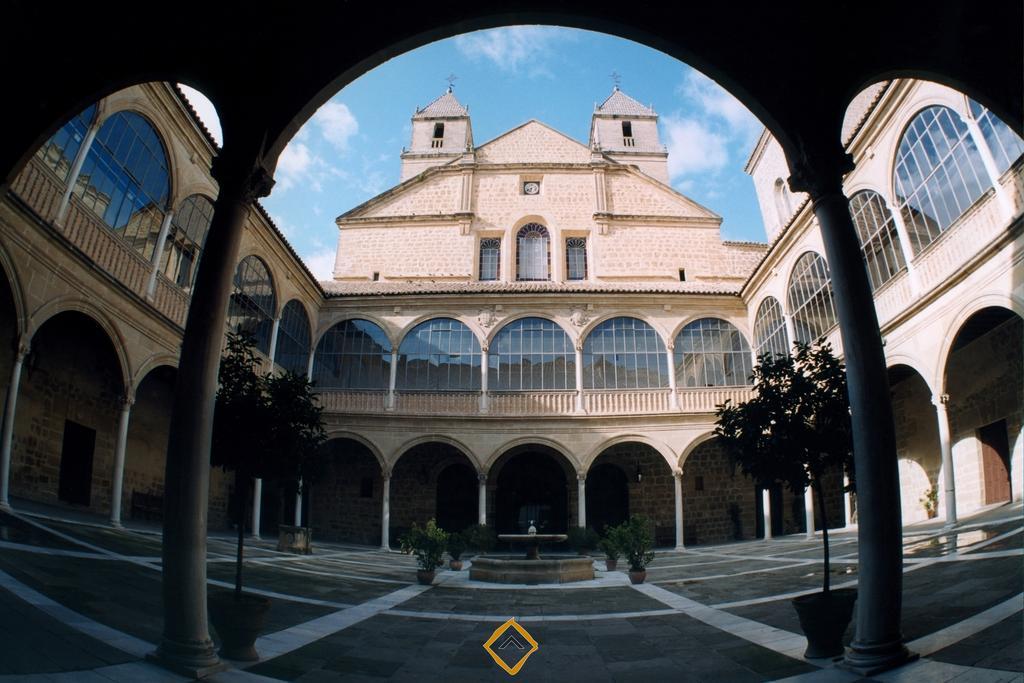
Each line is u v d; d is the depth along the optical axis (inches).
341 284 1210.0
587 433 1050.1
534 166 1348.4
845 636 328.8
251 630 288.7
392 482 1144.2
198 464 272.2
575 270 1310.3
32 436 642.8
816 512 1090.1
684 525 1103.6
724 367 1096.2
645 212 1332.4
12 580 329.4
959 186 624.7
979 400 723.4
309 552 796.0
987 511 663.8
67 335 690.8
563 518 1135.6
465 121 1782.7
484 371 1075.9
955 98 611.5
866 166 776.3
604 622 410.3
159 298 723.4
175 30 319.9
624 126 1818.4
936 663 249.8
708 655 314.7
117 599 350.3
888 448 277.6
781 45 321.1
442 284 1184.2
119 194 644.1
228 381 345.7
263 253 903.7
